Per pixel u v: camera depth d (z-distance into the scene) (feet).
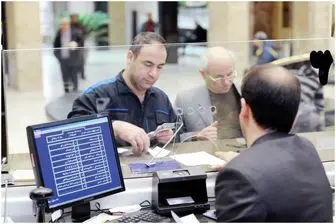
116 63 8.49
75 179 6.15
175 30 40.75
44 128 5.95
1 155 6.93
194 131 8.03
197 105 8.07
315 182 5.10
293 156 5.12
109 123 6.60
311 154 5.32
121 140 7.53
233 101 7.98
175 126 7.97
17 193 6.51
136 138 7.48
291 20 28.02
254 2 29.43
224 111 8.00
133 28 44.75
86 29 42.11
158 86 8.13
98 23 43.52
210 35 28.45
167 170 6.79
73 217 6.35
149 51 8.04
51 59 8.83
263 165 4.94
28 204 6.46
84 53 8.66
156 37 8.27
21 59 7.84
